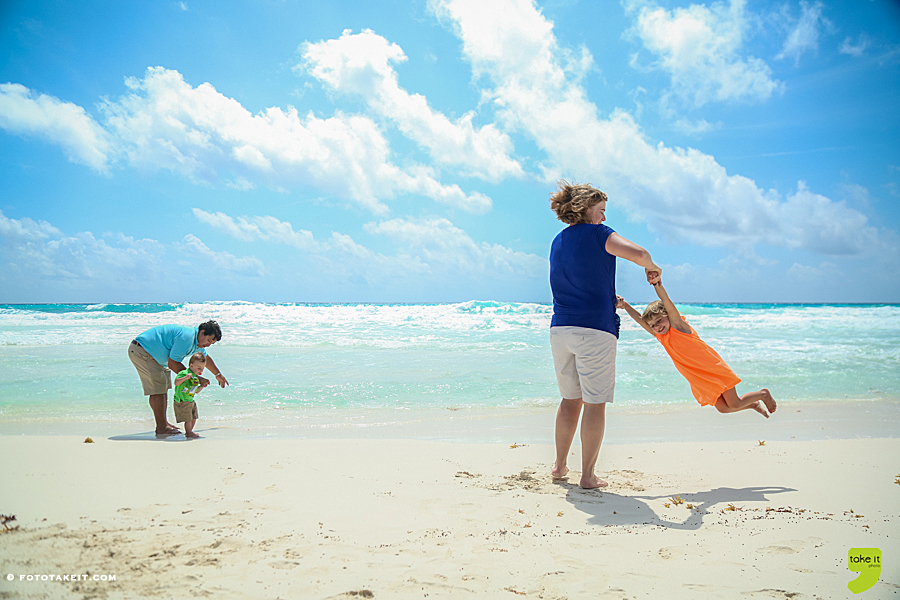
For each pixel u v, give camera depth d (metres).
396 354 12.09
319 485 3.57
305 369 9.88
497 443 5.21
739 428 6.01
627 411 7.00
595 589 2.15
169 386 5.43
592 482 3.61
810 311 30.42
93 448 4.54
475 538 2.69
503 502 3.29
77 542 2.50
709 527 2.86
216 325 5.38
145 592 2.04
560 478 3.81
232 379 8.84
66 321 20.94
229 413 6.60
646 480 3.83
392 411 6.77
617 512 3.12
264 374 9.34
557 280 3.76
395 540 2.64
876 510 3.10
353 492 3.43
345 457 4.36
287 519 2.90
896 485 3.64
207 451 4.50
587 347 3.57
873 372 9.85
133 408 6.77
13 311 27.03
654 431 5.88
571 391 3.78
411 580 2.21
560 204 3.80
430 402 7.30
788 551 2.52
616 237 3.52
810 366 10.48
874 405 7.34
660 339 4.11
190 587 2.09
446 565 2.36
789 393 8.16
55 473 3.71
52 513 2.90
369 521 2.91
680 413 6.88
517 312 25.12
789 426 6.12
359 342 14.24
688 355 3.96
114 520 2.81
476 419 6.37
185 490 3.39
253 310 24.20
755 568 2.34
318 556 2.42
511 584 2.18
